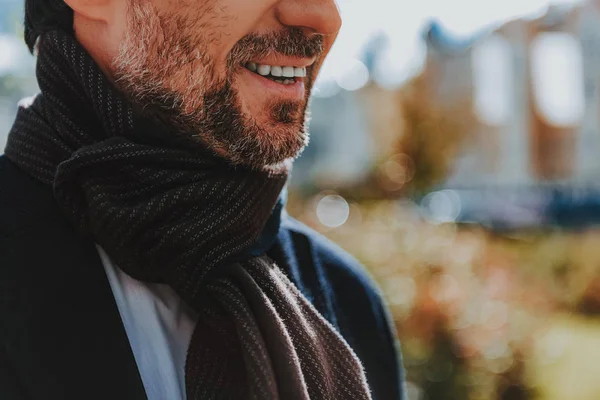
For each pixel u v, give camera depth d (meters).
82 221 1.04
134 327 1.07
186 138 1.09
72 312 1.00
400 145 14.43
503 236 11.20
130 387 0.98
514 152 19.64
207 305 1.07
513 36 19.12
